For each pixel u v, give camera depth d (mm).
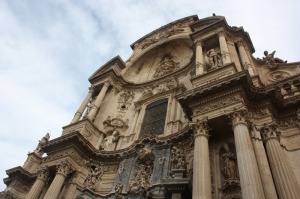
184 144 18375
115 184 19219
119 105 28016
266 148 13695
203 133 14602
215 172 14219
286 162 13008
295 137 14617
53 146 21953
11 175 26734
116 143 23828
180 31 31594
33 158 28938
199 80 17859
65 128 24188
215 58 19922
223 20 22547
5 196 24859
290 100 15680
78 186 20016
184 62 29062
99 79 30078
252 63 20812
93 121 25109
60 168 19781
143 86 29141
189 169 16344
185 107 16641
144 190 17109
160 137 19766
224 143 15094
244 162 11844
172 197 14602
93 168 21672
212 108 15344
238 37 22797
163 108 24031
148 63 32844
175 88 24734
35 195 19453
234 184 13047
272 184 11891
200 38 23062
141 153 19672
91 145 21953
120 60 31312
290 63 19891
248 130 13656
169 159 18172
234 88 15156
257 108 15516
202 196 11805
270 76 19891
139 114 25391
